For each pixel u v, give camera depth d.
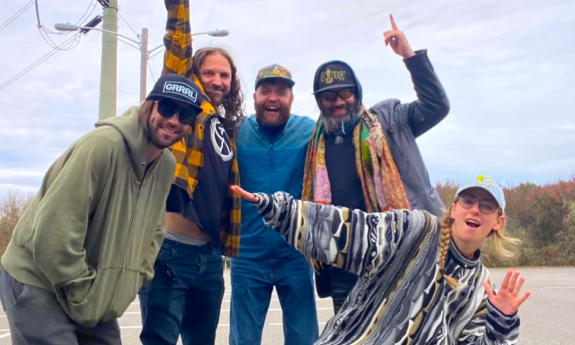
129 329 7.45
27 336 2.41
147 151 2.64
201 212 3.23
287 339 3.75
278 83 3.71
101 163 2.44
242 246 3.76
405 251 2.61
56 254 2.33
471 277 2.69
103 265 2.52
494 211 2.60
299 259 3.73
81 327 2.60
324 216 2.63
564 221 25.66
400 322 2.54
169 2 3.30
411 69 3.45
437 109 3.45
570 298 11.28
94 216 2.52
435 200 3.54
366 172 3.43
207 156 3.28
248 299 3.72
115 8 10.07
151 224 2.74
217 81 3.46
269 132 3.83
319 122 3.62
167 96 2.51
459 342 2.71
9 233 21.55
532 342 6.79
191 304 3.47
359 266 2.61
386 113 3.61
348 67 3.54
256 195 2.62
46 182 2.50
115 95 10.09
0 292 2.55
